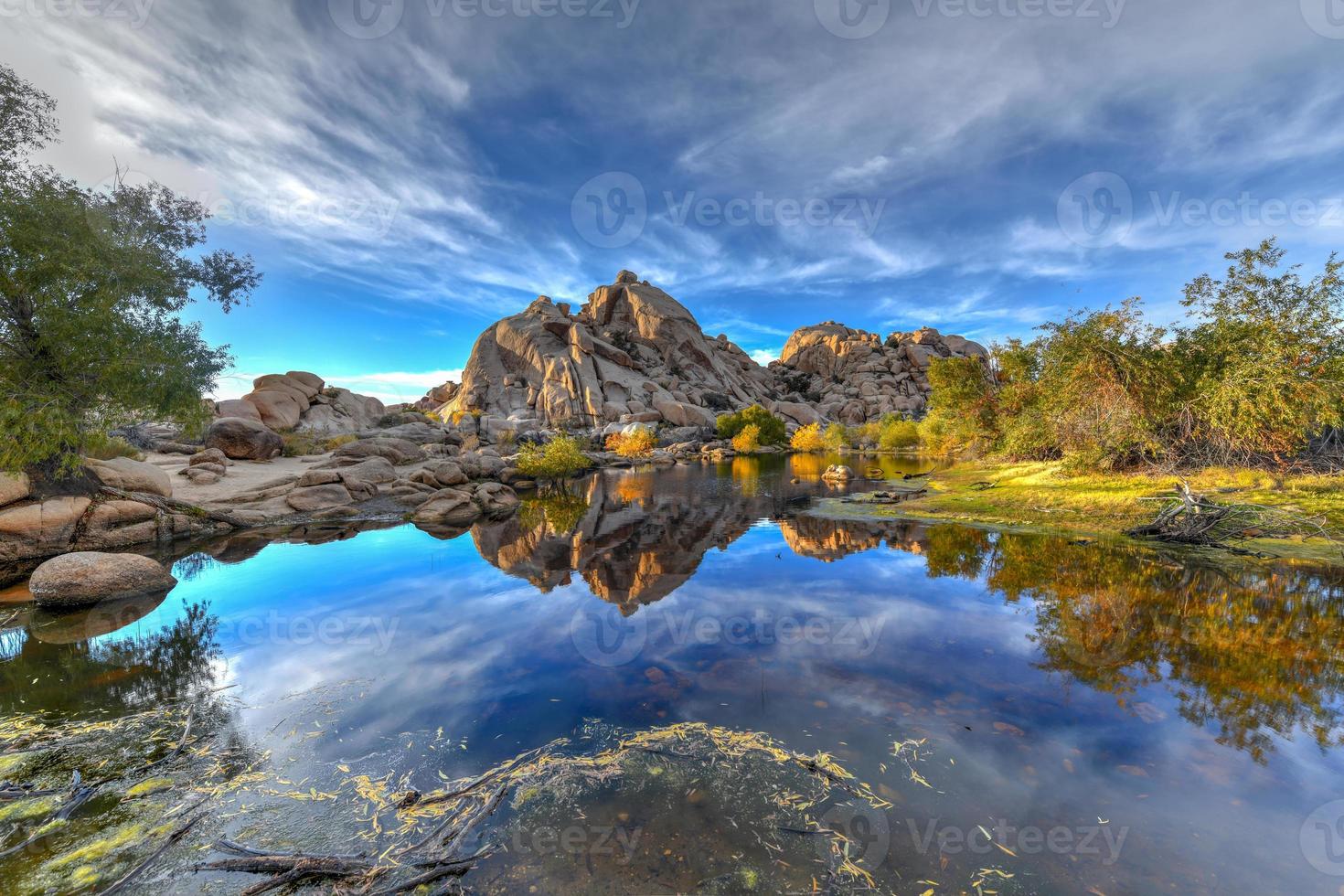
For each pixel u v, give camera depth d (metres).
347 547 12.41
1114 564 9.48
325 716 4.86
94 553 8.52
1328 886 2.81
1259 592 7.84
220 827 3.47
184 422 13.82
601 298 93.69
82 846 3.30
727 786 3.76
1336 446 13.70
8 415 9.75
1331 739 4.25
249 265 22.48
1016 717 4.64
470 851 3.20
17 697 5.36
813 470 32.41
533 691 5.27
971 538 11.96
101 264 11.15
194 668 5.93
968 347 96.38
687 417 69.06
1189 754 4.07
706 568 10.07
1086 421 16.62
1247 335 13.84
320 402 37.31
